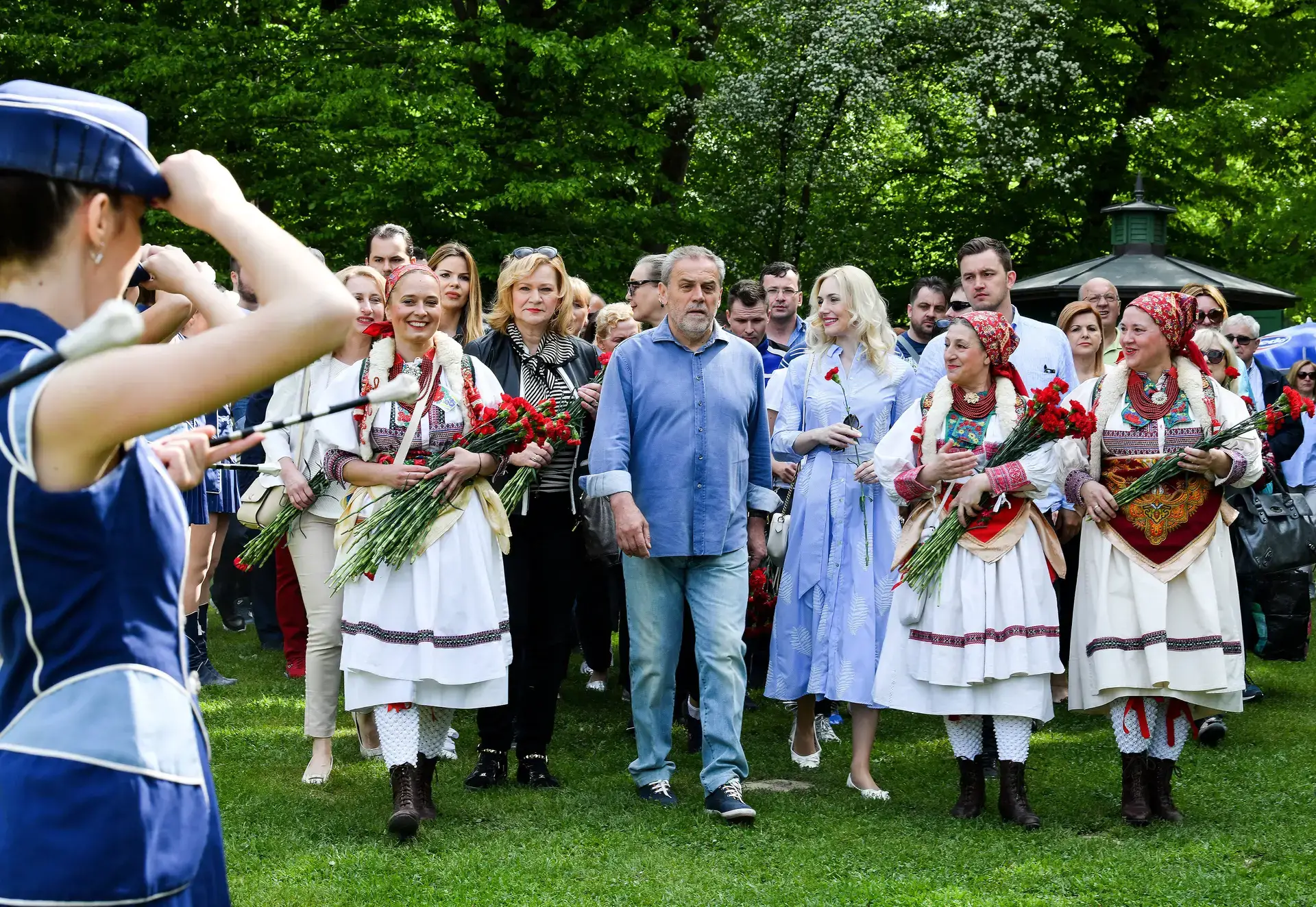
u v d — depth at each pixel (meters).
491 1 17.47
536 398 5.79
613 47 15.88
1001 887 4.35
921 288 7.61
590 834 4.87
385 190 15.52
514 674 5.53
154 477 1.89
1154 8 18.20
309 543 5.57
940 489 5.30
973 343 5.23
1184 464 5.14
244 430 1.99
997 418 5.23
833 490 5.83
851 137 17.80
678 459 5.18
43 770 1.76
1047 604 5.12
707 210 17.45
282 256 1.79
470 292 6.51
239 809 5.07
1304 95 16.89
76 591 1.78
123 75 15.70
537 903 4.12
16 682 1.82
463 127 15.48
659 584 5.31
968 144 18.12
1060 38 17.98
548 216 16.70
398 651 4.75
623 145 16.88
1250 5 18.88
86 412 1.70
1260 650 7.30
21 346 1.77
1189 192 18.75
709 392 5.23
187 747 1.89
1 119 1.78
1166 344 5.32
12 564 1.75
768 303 7.74
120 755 1.79
